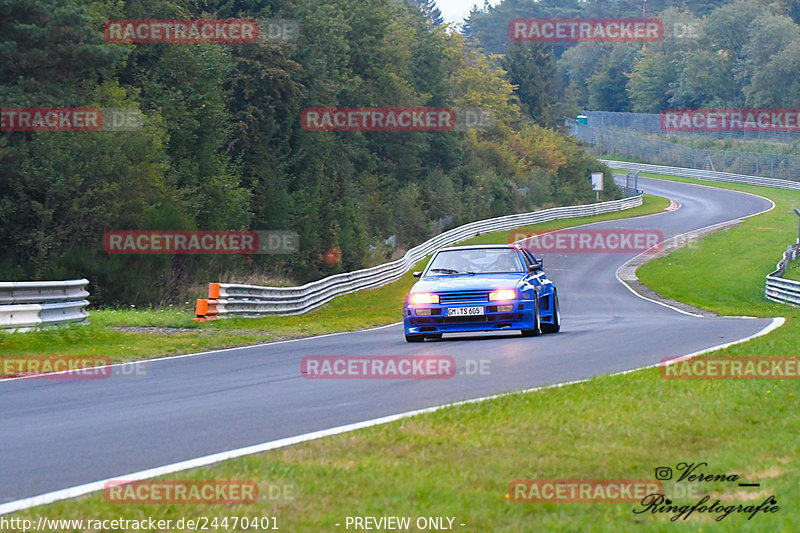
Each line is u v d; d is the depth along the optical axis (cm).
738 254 15038
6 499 1605
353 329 6147
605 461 1762
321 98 14300
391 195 17625
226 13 13012
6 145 8500
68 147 8588
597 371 3097
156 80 11206
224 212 10825
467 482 1619
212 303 6488
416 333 4356
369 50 17575
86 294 5191
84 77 9588
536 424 2103
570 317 7138
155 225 8862
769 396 2448
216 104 11456
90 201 8850
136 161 9275
